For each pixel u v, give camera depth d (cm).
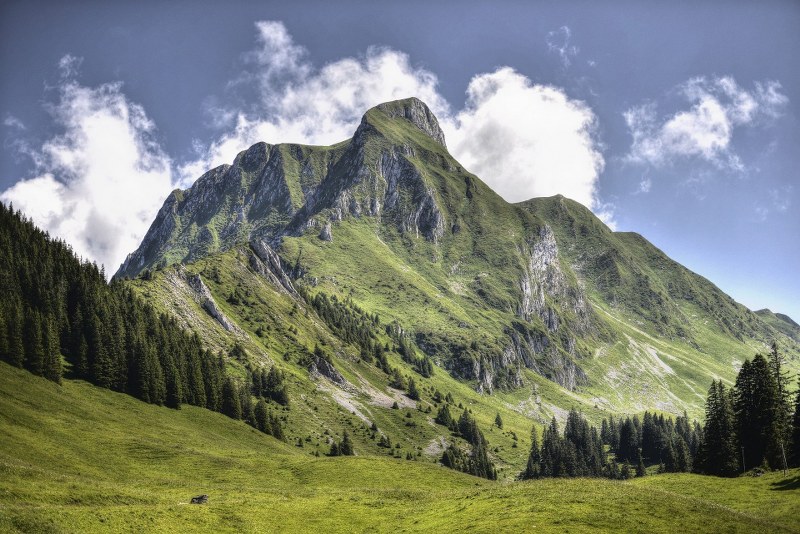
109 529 5681
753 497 8244
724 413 11969
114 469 10100
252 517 6969
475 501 7400
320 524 7175
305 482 11250
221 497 8238
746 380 11844
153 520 6162
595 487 7325
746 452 11650
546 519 5944
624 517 5931
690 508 6281
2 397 11631
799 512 6988
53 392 13488
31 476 7388
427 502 8150
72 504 6594
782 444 9825
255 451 15250
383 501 8431
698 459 12331
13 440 9719
